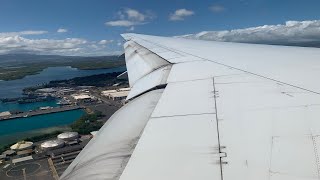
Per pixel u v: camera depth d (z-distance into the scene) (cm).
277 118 455
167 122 500
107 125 593
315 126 421
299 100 502
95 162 431
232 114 489
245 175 351
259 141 407
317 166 354
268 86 591
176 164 382
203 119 488
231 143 411
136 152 421
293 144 392
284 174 348
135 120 553
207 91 619
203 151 402
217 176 353
